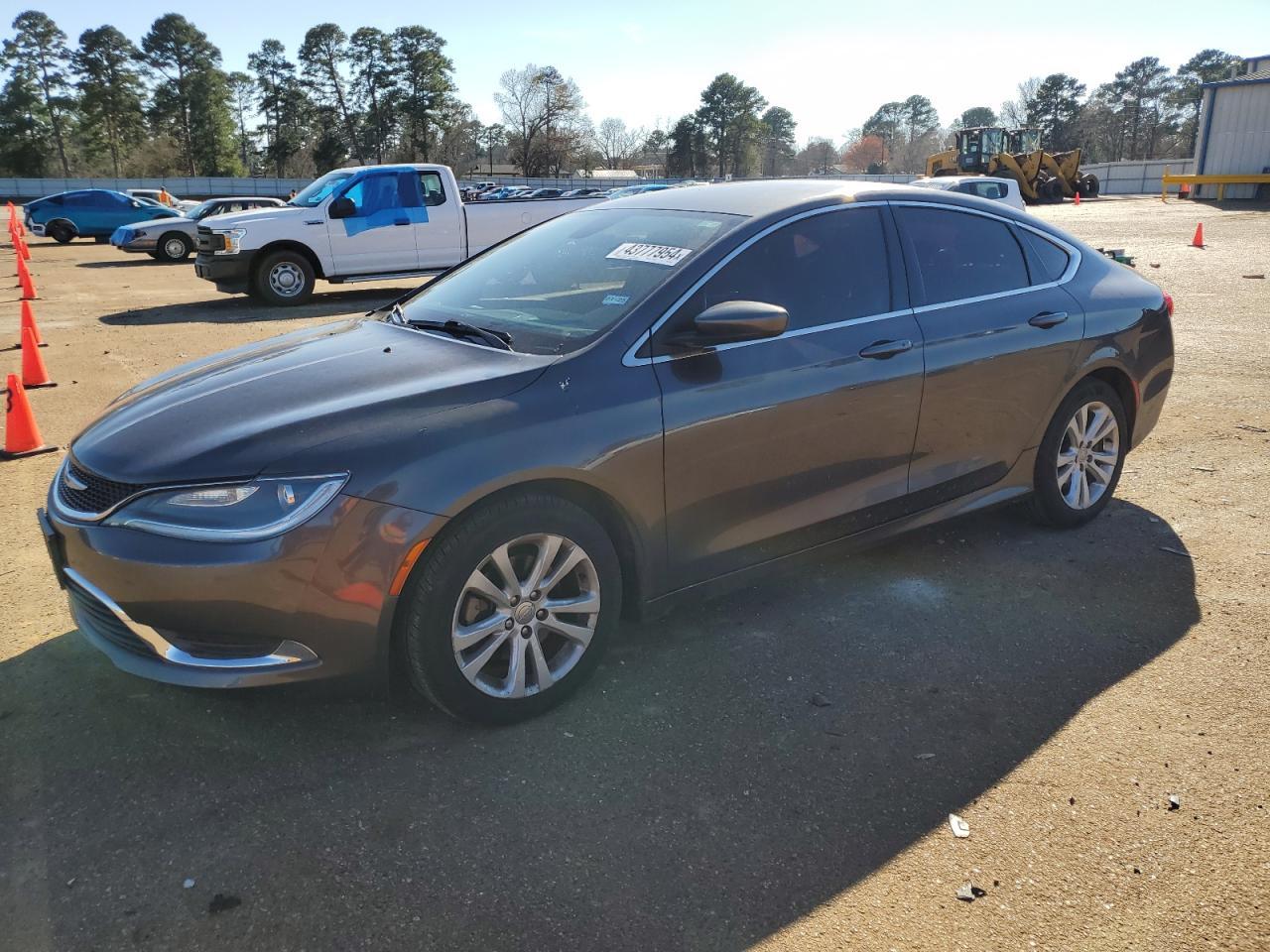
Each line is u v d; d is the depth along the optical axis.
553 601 2.98
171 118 94.94
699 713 3.05
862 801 2.63
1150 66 108.25
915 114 141.62
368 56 87.38
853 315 3.60
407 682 3.08
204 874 2.34
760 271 3.41
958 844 2.47
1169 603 3.81
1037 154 42.56
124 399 3.38
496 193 29.50
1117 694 3.16
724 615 3.74
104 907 2.24
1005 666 3.34
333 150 88.25
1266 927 2.19
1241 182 39.09
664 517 3.14
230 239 12.86
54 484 3.04
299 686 2.66
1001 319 4.00
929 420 3.79
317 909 2.23
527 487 2.84
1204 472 5.38
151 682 3.20
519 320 3.38
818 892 2.30
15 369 8.79
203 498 2.58
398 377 3.02
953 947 2.13
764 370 3.29
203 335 10.78
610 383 3.00
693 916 2.23
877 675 3.29
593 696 3.15
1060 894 2.29
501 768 2.76
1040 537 4.48
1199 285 13.41
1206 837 2.48
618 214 4.00
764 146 128.25
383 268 13.80
